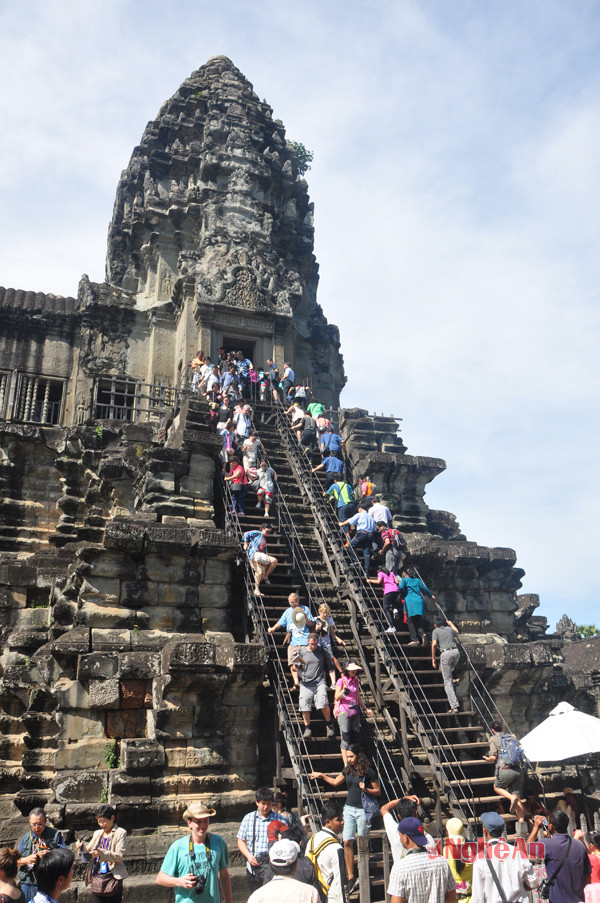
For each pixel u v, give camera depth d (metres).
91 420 20.41
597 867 7.62
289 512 16.75
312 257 30.83
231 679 11.27
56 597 14.09
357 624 13.94
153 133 31.17
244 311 26.06
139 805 10.37
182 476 15.30
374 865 9.25
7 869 5.35
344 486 16.56
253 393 22.95
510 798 10.41
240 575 14.03
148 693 11.64
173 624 12.80
